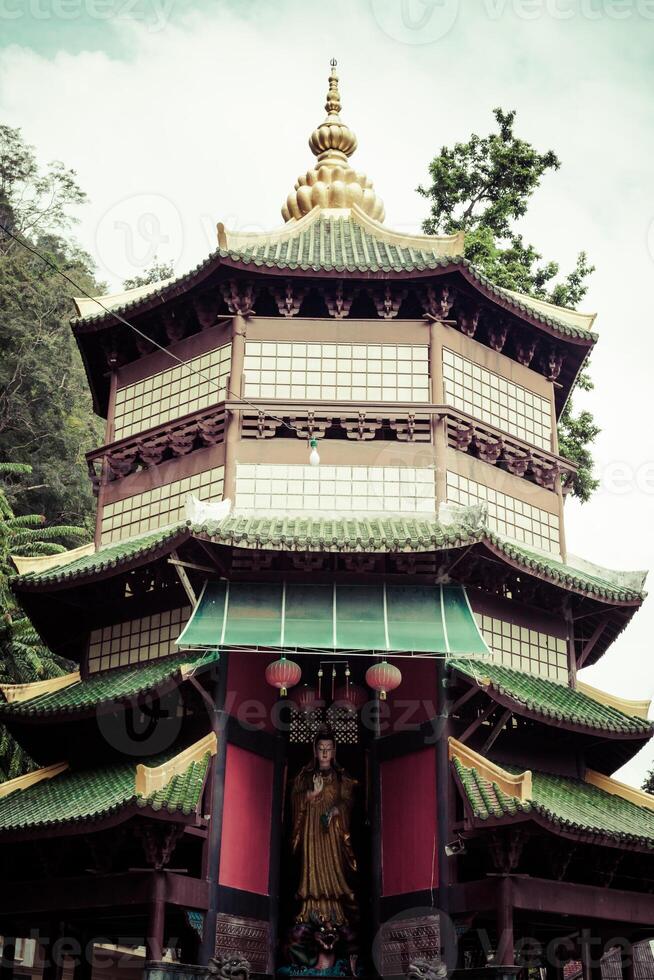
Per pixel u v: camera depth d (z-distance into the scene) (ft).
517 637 96.58
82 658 99.40
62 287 236.02
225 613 85.25
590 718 88.28
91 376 117.60
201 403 102.37
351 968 86.99
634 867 88.89
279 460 97.30
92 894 80.69
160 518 100.73
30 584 95.45
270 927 86.12
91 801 82.38
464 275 99.66
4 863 89.35
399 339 102.32
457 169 164.25
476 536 84.99
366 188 126.93
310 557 87.66
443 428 98.27
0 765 125.49
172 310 105.91
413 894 83.41
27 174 267.18
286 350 101.40
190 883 79.56
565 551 105.81
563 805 84.94
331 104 132.16
